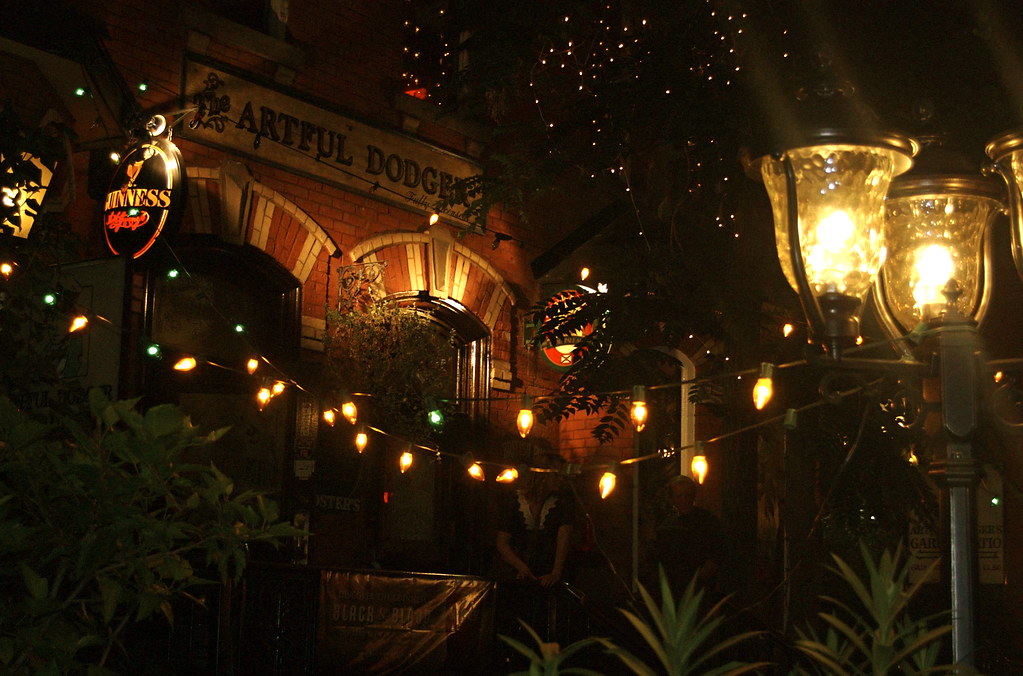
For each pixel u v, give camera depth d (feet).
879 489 29.17
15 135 20.98
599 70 32.19
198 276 31.37
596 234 39.73
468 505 36.96
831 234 9.59
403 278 36.04
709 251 29.27
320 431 32.65
